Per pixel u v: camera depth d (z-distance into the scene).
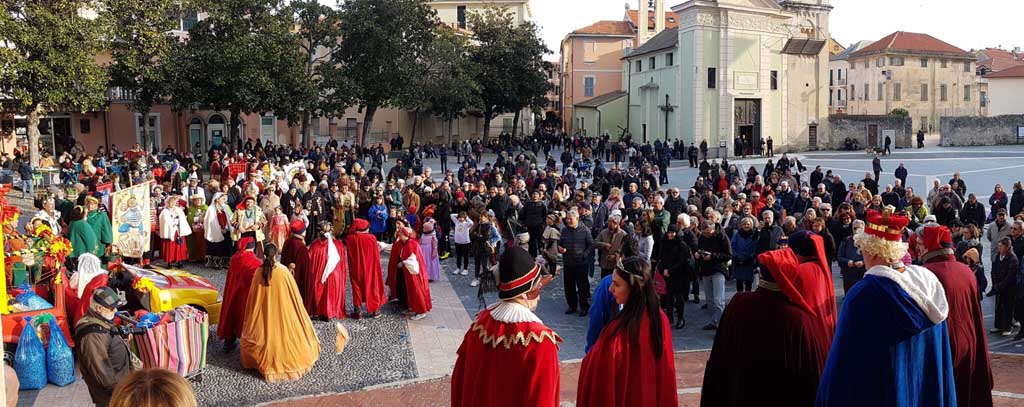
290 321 9.61
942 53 73.69
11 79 27.20
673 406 4.82
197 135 47.31
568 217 12.89
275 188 19.47
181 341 9.07
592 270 16.30
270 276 9.56
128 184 26.30
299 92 38.62
